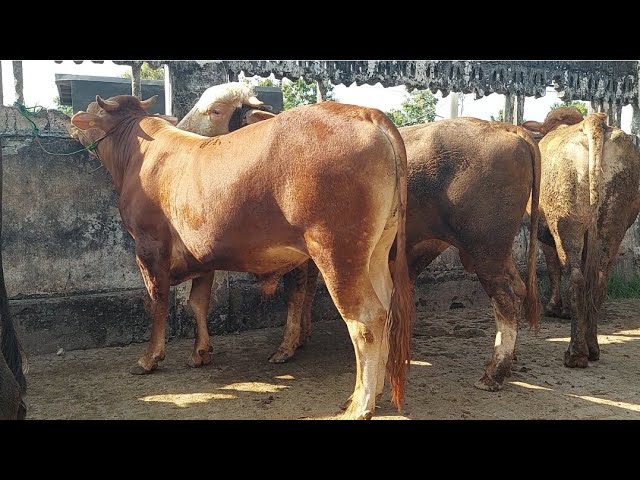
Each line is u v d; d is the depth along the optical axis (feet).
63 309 18.78
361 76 24.00
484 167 14.93
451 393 14.80
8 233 18.24
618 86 31.07
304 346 19.49
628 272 29.76
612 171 18.01
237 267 14.48
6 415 8.23
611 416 13.20
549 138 19.33
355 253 11.88
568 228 17.46
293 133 12.18
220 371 16.88
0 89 18.61
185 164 14.96
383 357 13.67
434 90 26.35
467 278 25.90
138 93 20.86
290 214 12.25
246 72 21.70
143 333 20.04
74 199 19.19
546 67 28.89
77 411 13.74
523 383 15.60
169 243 16.14
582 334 16.99
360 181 11.59
